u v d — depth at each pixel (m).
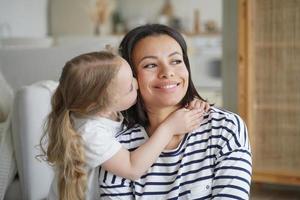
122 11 6.96
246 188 0.88
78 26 5.75
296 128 2.32
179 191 0.92
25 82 2.54
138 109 1.01
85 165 0.93
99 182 0.98
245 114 2.34
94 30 5.79
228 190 0.88
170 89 0.94
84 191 0.93
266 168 2.38
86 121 0.92
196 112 0.97
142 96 0.98
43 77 2.53
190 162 0.93
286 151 2.35
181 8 6.72
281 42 2.29
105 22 5.96
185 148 0.94
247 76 2.31
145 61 0.94
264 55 2.33
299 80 2.28
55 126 0.93
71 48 2.55
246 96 2.33
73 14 5.72
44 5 5.52
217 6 6.53
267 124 2.37
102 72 0.90
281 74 2.31
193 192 0.91
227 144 0.92
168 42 0.95
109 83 0.90
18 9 4.59
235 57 2.59
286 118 2.33
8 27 4.32
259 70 2.35
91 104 0.91
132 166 0.92
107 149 0.91
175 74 0.94
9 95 2.02
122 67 0.92
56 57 2.54
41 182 1.59
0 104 1.89
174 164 0.94
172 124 0.94
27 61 2.56
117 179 0.96
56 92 0.95
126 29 6.67
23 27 4.74
